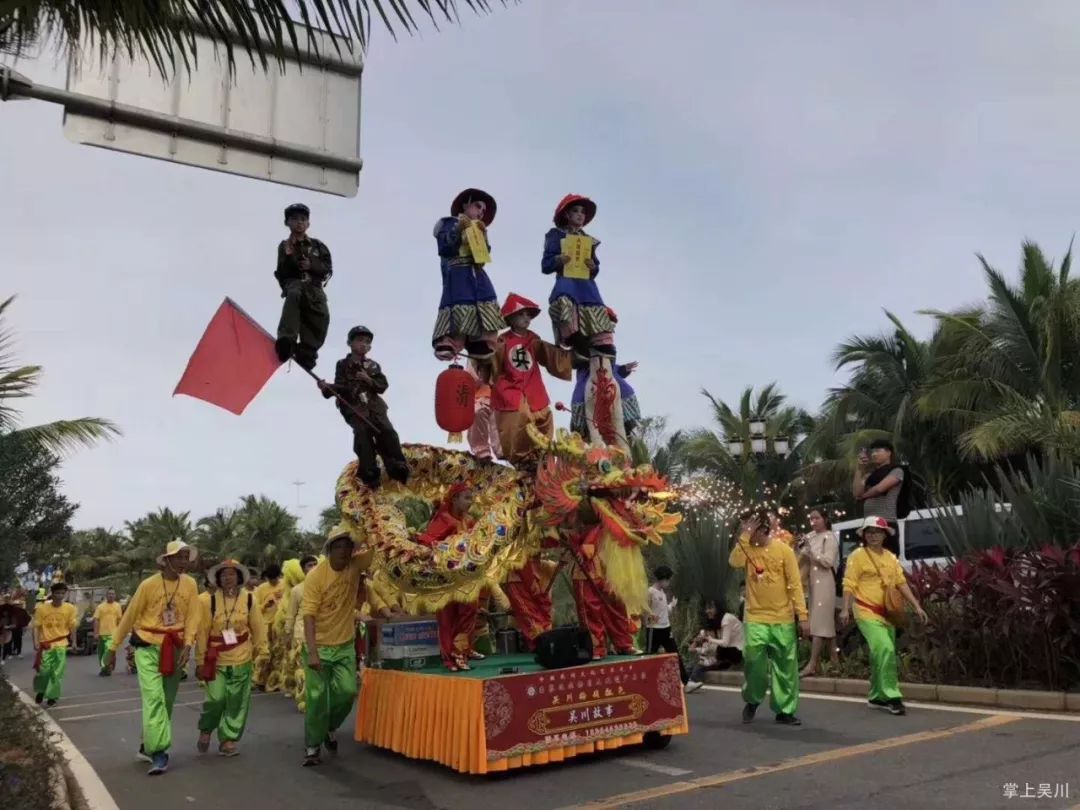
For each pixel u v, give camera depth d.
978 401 20.30
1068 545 9.66
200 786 7.13
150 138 5.34
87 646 29.38
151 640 7.85
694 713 9.41
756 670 8.44
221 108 5.55
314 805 6.32
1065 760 6.21
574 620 13.75
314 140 5.84
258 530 51.19
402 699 7.55
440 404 8.27
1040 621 8.53
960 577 9.27
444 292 8.45
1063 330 19.28
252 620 8.66
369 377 8.07
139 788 7.13
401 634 8.00
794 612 8.42
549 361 8.88
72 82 5.11
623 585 7.45
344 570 7.91
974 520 10.45
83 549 62.69
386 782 6.90
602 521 7.58
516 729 6.67
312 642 7.68
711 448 26.39
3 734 7.69
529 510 7.87
